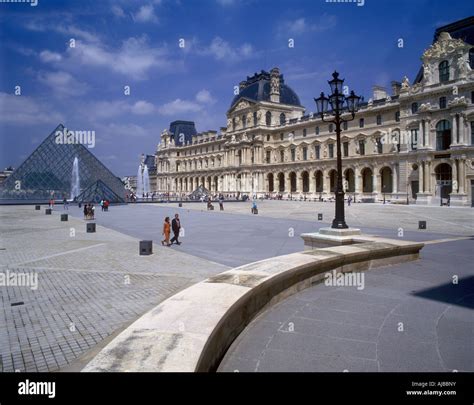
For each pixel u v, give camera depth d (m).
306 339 7.27
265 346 6.93
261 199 116.44
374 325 8.02
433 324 8.08
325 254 11.87
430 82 76.06
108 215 51.34
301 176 112.44
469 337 7.37
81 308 10.95
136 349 4.97
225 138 144.12
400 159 82.19
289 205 79.56
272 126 125.31
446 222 37.41
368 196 91.50
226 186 139.00
